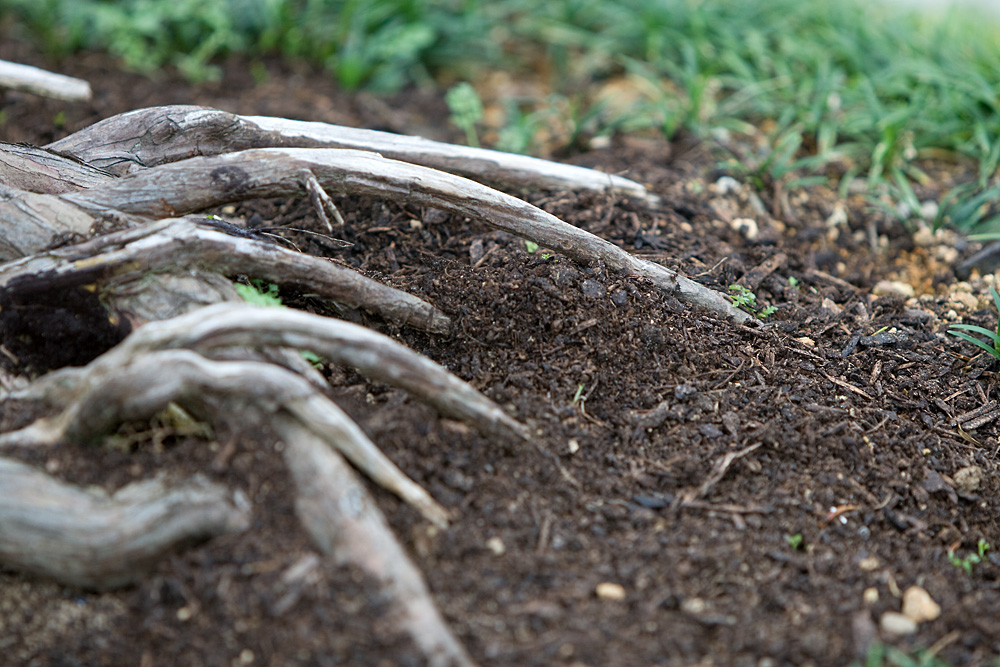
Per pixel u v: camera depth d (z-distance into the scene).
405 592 2.04
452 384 2.41
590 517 2.42
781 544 2.43
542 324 2.90
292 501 2.17
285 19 5.51
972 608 2.32
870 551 2.46
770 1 5.39
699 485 2.56
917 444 2.79
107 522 2.08
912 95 4.49
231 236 2.55
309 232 3.27
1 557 2.15
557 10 5.73
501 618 2.13
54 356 2.46
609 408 2.73
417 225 3.46
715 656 2.13
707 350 2.94
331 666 1.99
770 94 4.76
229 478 2.19
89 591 2.22
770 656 2.14
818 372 2.97
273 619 2.05
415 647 1.99
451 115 5.16
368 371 2.34
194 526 2.11
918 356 3.15
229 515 2.15
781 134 4.50
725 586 2.30
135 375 2.07
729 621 2.21
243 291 2.67
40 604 2.22
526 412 2.64
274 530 2.15
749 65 5.05
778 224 3.95
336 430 2.18
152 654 2.10
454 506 2.36
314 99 5.10
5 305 2.40
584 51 5.87
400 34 5.30
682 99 4.98
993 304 3.54
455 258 3.29
